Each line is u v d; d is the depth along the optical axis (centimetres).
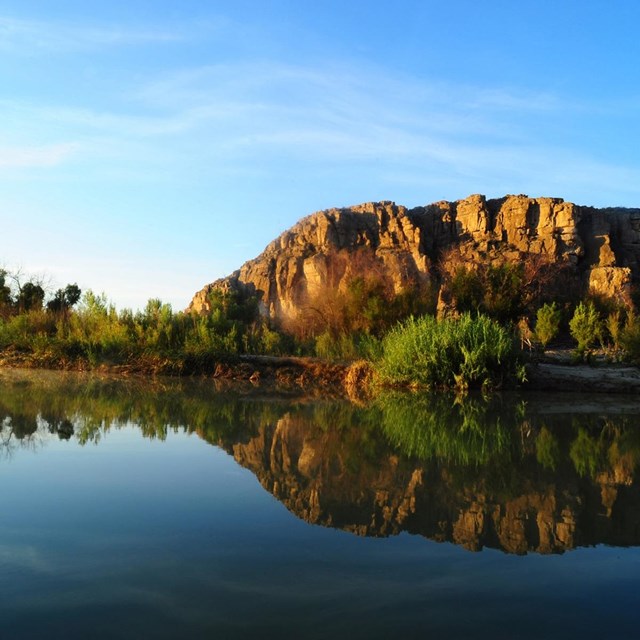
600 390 1475
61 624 257
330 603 279
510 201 6619
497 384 1454
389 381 1496
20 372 1686
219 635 249
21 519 393
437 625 259
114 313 2145
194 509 420
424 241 6888
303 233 7506
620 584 306
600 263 6091
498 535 381
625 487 509
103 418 843
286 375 1697
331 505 440
